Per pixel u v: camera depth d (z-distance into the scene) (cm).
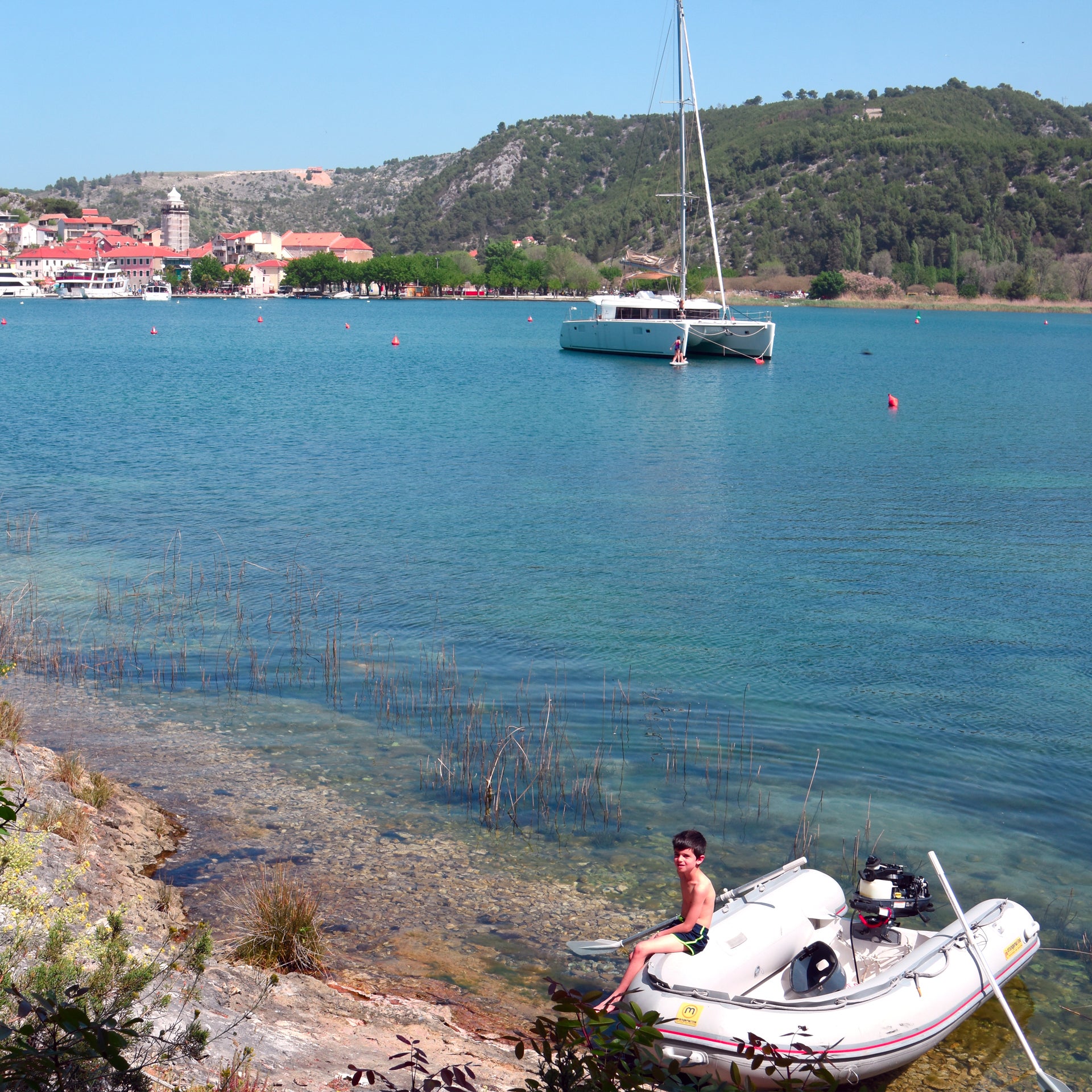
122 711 1098
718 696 1155
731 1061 528
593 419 3744
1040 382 5409
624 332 6625
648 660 1266
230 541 1834
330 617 1427
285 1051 512
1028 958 675
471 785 934
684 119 6216
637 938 626
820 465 2758
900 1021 568
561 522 2022
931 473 2617
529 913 727
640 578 1634
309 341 8762
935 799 922
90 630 1352
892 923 671
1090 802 917
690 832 585
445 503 2186
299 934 653
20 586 1531
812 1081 531
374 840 829
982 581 1634
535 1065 546
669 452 2969
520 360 6594
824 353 7950
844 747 1027
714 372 5897
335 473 2539
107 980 400
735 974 573
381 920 707
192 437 3086
